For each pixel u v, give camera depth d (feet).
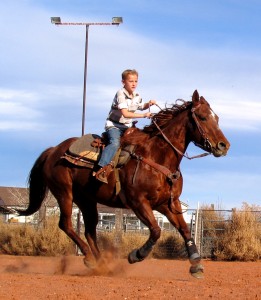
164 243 70.13
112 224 86.63
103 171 37.73
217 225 71.46
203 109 36.47
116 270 43.57
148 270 46.62
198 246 69.62
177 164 37.11
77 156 39.68
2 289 30.40
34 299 27.55
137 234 74.02
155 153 36.94
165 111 37.55
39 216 77.00
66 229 41.50
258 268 51.83
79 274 41.16
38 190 44.83
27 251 72.79
